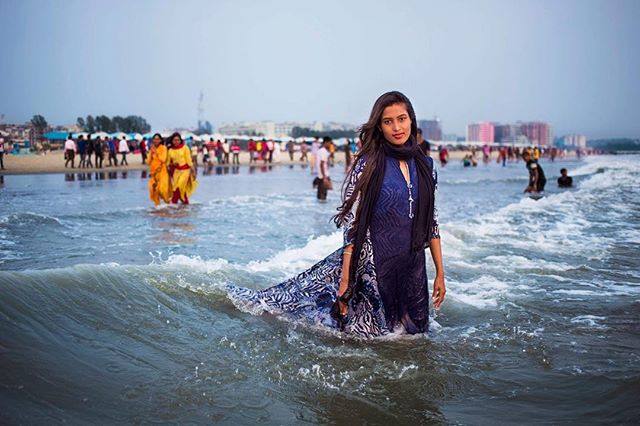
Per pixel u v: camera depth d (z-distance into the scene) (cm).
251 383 272
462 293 467
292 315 383
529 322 389
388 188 347
